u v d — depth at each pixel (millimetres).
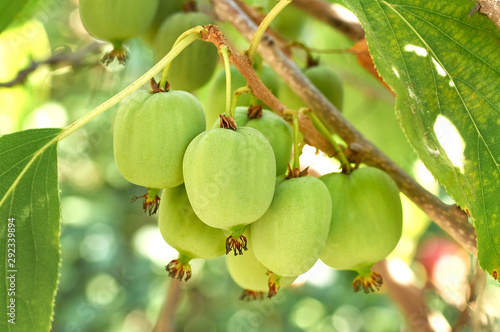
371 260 287
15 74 503
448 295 468
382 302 882
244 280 293
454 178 255
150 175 267
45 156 284
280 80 362
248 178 257
